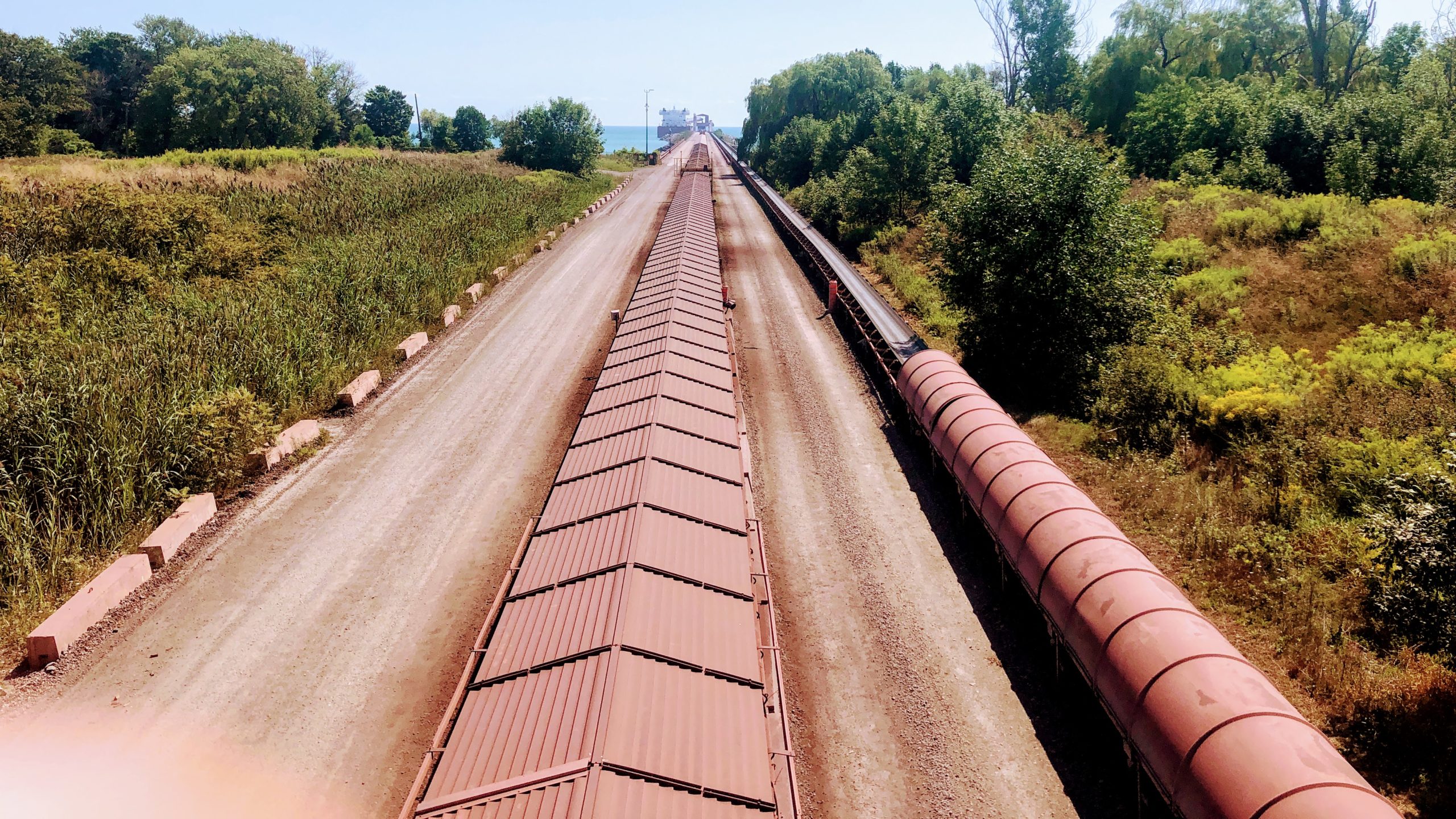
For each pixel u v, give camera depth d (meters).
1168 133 54.19
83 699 12.98
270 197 48.88
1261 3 67.19
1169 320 27.30
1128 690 10.76
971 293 29.36
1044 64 75.69
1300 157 44.28
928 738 12.63
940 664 14.30
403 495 19.92
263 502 19.47
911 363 23.69
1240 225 35.91
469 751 9.55
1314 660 13.25
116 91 99.19
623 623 10.74
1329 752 8.83
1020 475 15.83
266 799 11.27
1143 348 24.88
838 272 43.16
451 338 32.56
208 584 16.16
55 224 32.31
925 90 86.19
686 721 9.69
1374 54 65.94
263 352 24.64
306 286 32.22
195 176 53.56
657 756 9.03
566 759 8.82
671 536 13.35
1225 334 26.41
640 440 16.45
